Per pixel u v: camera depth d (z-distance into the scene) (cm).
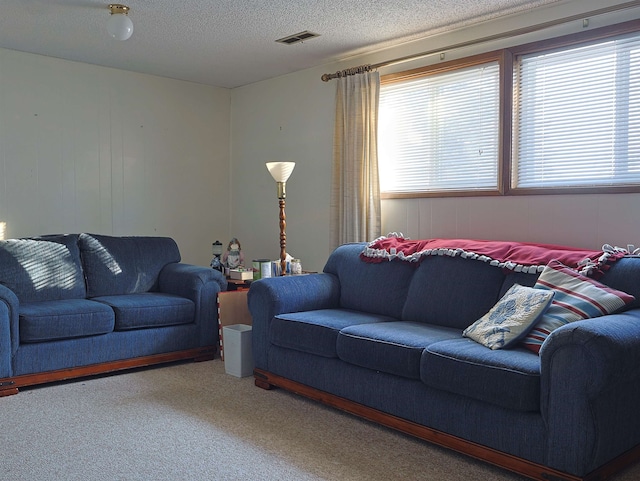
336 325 332
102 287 444
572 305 273
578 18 360
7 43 469
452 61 429
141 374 402
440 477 249
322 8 384
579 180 369
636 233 342
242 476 248
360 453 274
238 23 414
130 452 271
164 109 582
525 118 394
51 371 368
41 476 246
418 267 370
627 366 225
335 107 499
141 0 370
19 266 410
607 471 235
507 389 242
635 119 345
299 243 557
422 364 275
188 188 603
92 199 538
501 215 404
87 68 531
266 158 589
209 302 441
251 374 401
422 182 456
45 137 509
